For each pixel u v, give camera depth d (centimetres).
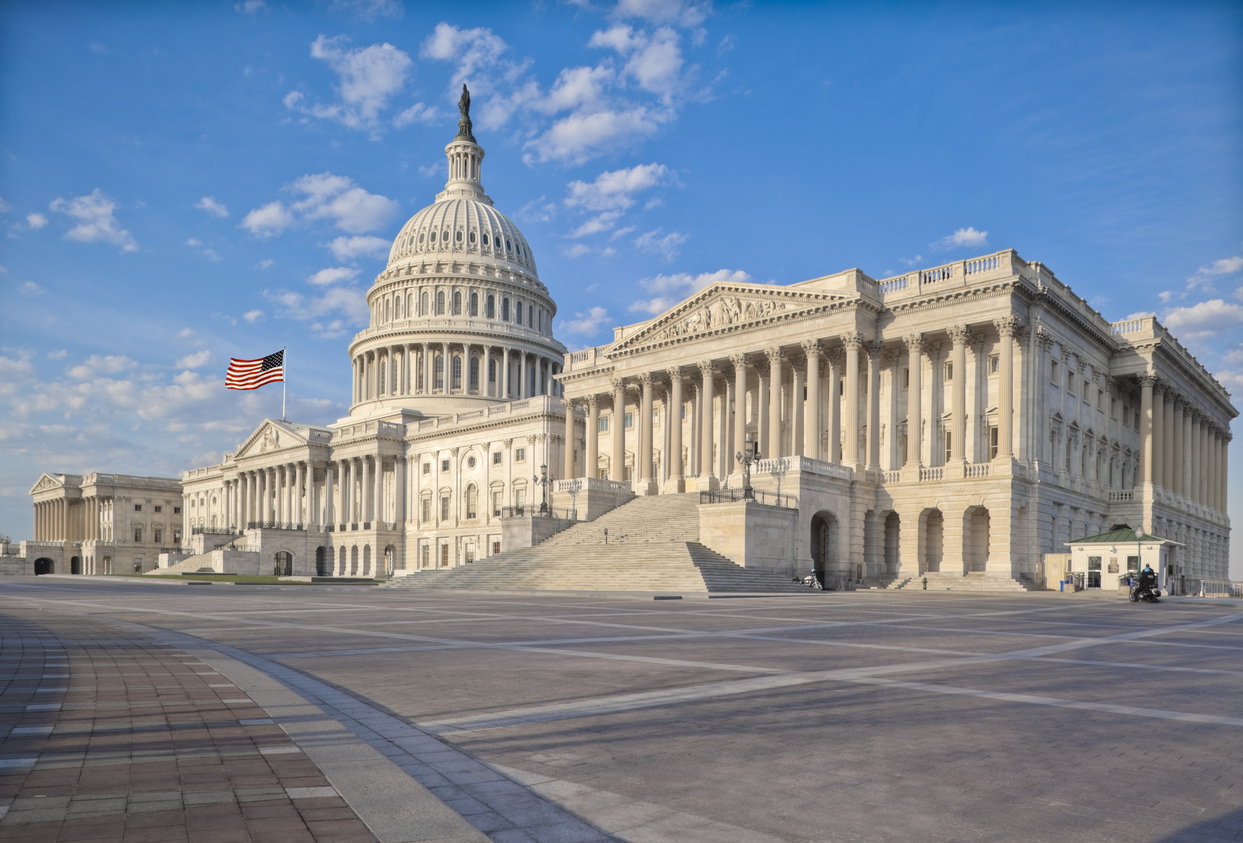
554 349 16900
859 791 993
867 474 7669
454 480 13575
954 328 7369
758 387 8994
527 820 873
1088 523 8031
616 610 3950
